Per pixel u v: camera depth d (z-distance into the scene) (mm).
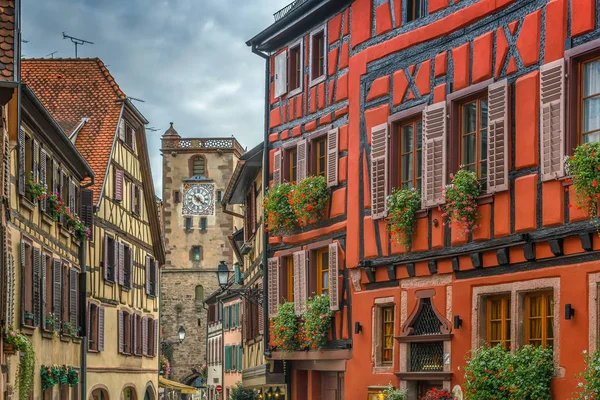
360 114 19859
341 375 22469
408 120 18391
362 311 19734
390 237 18625
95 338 34438
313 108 22609
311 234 22469
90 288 33812
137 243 40750
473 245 16344
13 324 22891
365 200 19516
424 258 17594
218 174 84938
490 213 16000
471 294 16547
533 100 15109
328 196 21797
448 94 17094
